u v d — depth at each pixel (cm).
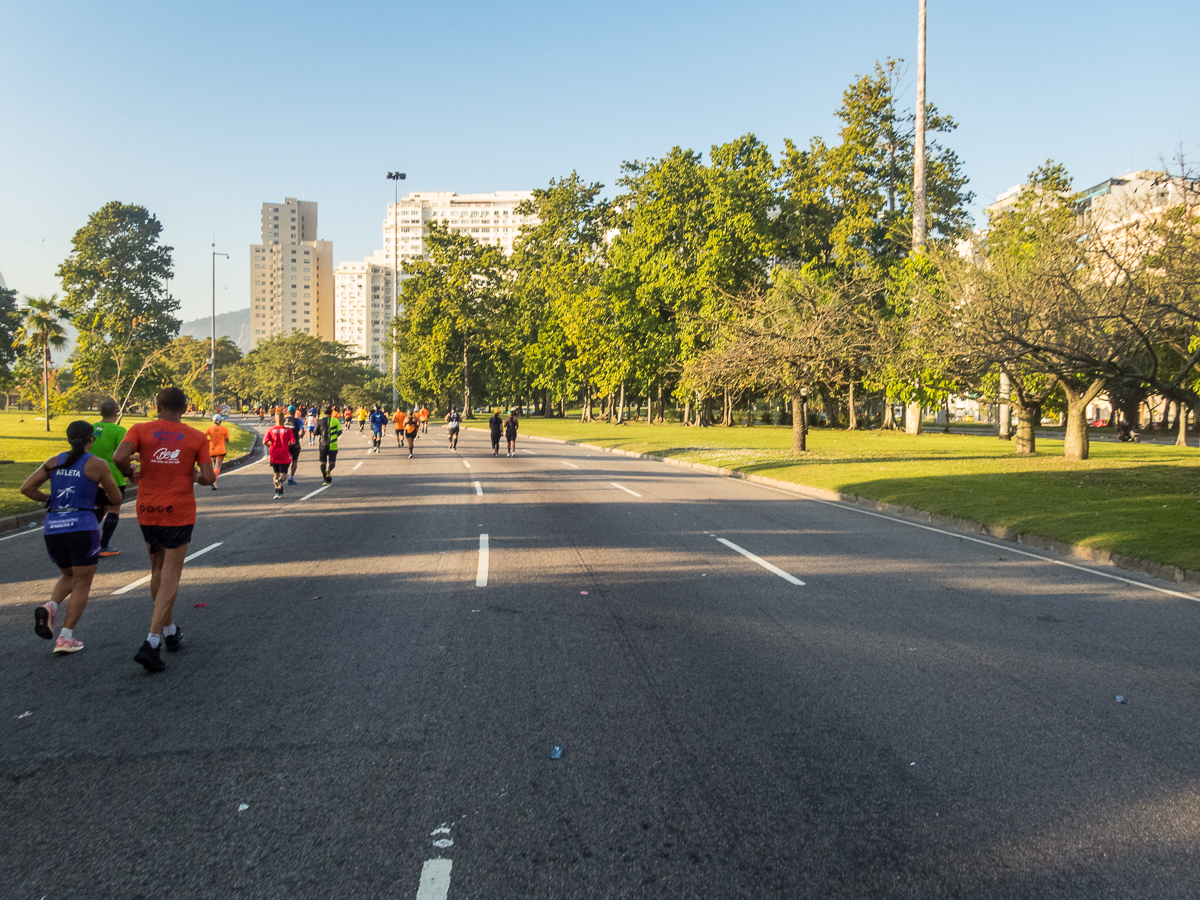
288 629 628
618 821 333
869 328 2591
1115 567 916
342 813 339
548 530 1149
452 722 439
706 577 828
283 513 1353
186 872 297
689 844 316
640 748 405
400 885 288
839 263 4484
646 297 4916
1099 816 341
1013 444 3278
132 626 639
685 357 4316
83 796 354
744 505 1472
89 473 581
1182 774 381
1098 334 1496
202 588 778
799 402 2664
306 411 4462
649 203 4991
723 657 556
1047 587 798
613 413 6794
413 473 2152
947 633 623
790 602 720
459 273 6806
